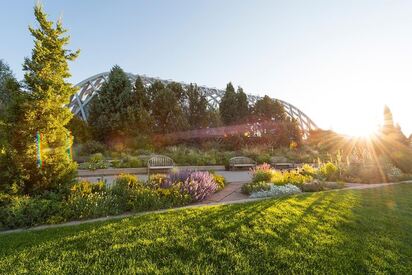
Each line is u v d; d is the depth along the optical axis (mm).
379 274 2979
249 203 6086
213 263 3068
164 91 22281
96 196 5434
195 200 6680
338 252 3467
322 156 24094
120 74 22281
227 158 17781
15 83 5250
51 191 5211
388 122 23672
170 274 2797
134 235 3832
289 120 30469
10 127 5004
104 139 20312
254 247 3514
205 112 24453
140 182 7176
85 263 3010
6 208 4453
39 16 5543
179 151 18062
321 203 6086
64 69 5762
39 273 2791
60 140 5555
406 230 4492
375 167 12266
